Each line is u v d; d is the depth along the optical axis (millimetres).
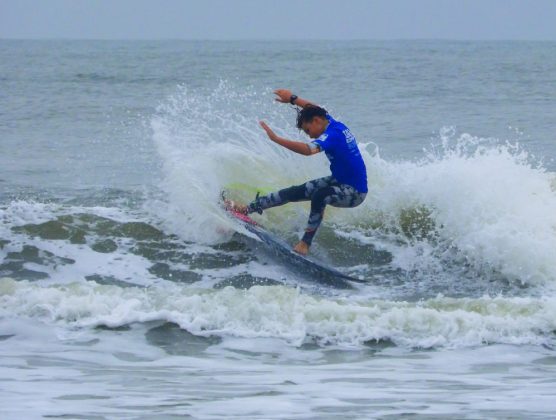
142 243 30000
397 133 67188
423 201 31031
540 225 29328
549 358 21812
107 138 61469
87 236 30203
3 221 30734
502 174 30953
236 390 17906
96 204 35844
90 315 23969
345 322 23531
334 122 29094
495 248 28844
